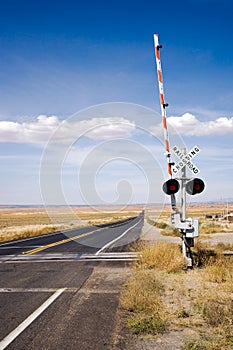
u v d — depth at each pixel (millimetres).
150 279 8609
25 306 6977
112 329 5637
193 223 10508
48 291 8234
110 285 8805
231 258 11445
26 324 5910
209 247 15719
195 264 10812
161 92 11070
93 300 7375
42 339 5254
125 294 7621
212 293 7562
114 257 13664
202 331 5453
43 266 11875
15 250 17094
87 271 10797
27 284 9008
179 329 5570
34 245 19469
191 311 6418
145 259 11531
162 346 4957
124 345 5012
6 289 8469
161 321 5812
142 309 6516
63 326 5793
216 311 6055
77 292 8109
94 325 5828
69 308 6801
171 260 10430
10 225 59469
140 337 5297
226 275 9305
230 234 26828
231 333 5281
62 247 17750
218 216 72375
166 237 22609
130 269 11008
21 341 5184
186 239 10672
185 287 8297
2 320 6137
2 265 12289
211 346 4816
